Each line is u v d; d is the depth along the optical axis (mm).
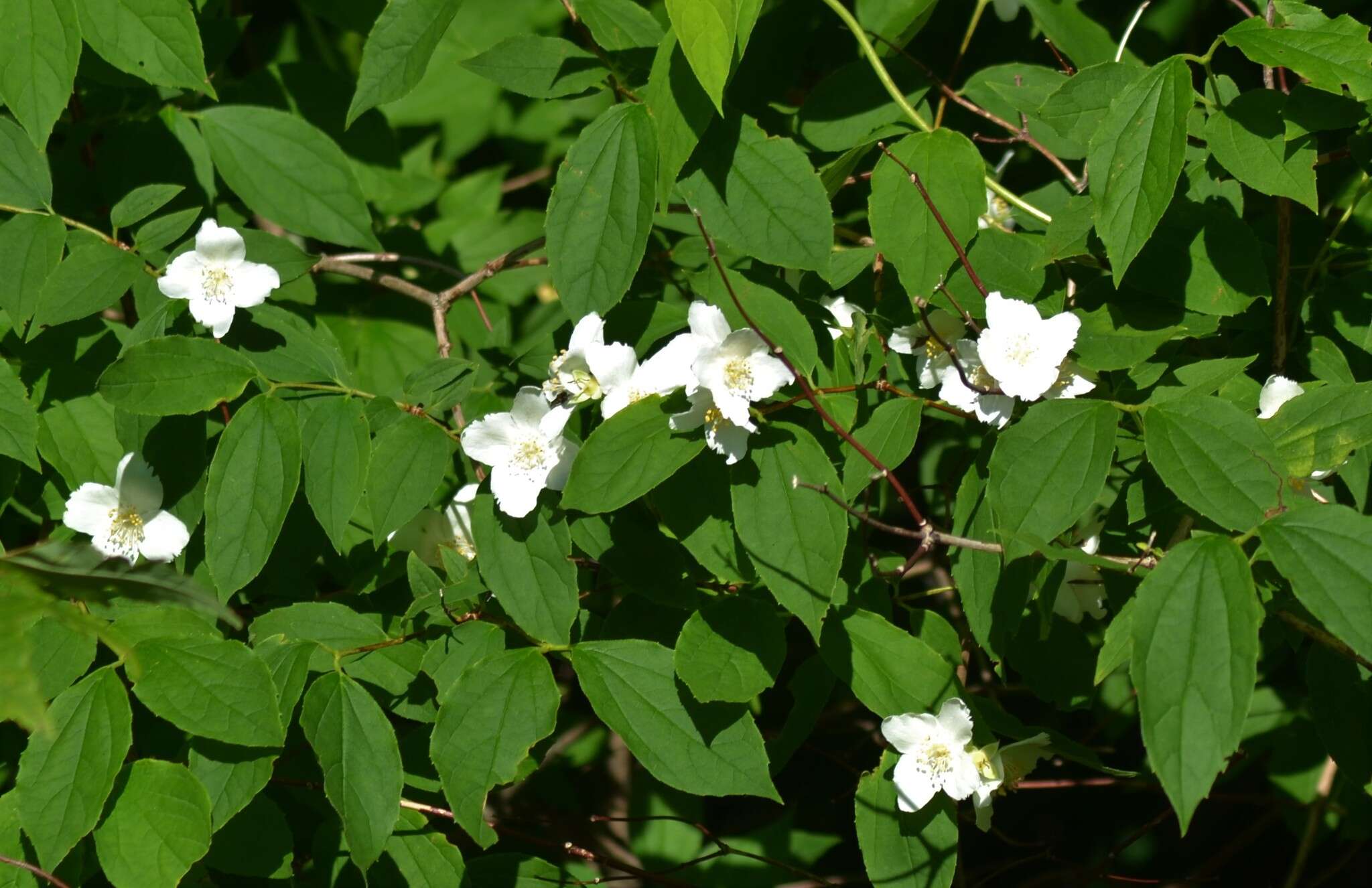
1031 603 949
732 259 971
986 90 1015
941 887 869
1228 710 773
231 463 887
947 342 909
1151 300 911
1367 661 818
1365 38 854
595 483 833
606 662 862
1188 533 880
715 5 843
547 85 921
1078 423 843
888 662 882
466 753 849
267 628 891
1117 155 862
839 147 986
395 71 925
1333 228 969
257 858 888
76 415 944
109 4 930
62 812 832
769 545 833
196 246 925
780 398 873
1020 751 905
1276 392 895
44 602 722
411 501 887
